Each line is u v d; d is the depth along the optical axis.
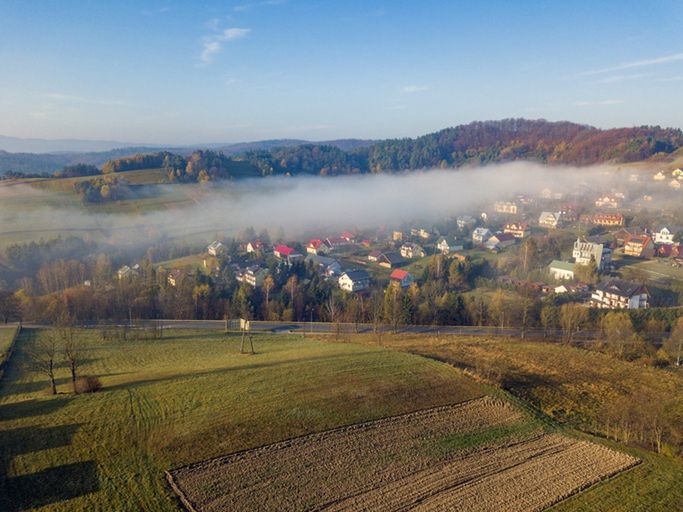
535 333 90.69
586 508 34.22
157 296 106.56
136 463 37.91
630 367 70.06
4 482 35.03
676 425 50.09
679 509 34.22
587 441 45.31
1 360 67.62
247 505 33.44
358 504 34.06
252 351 72.25
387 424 46.56
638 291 102.19
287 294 113.50
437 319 100.62
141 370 63.00
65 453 39.16
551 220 189.38
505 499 35.09
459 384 57.22
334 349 72.06
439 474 38.34
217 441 41.56
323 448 41.47
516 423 48.50
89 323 95.94
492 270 135.25
